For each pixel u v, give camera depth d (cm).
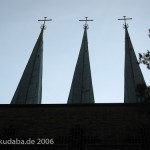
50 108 1958
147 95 1269
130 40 4138
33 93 3566
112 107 1930
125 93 3578
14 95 3603
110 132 1820
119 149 1752
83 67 3772
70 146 1783
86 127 1853
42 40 4266
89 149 1764
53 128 1866
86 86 3559
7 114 1953
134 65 3738
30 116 1933
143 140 1767
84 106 1947
